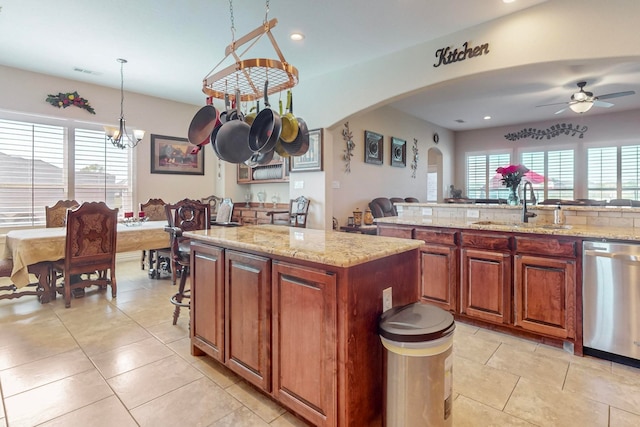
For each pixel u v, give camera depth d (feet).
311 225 16.30
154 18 10.50
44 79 15.26
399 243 6.07
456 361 7.54
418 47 12.39
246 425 5.42
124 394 6.19
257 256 5.91
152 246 13.05
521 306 8.64
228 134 7.22
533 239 8.45
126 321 9.67
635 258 7.09
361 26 11.02
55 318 9.85
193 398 6.10
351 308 4.71
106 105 17.15
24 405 5.83
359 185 19.43
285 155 7.88
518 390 6.40
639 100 20.13
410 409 4.61
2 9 9.91
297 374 5.28
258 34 6.51
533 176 11.21
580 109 16.63
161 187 19.47
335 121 15.19
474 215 11.73
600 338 7.59
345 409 4.69
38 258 10.50
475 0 9.57
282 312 5.49
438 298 10.13
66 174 16.16
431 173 28.96
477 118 24.64
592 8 9.15
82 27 11.04
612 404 5.95
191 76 15.66
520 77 15.78
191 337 7.65
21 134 14.90
